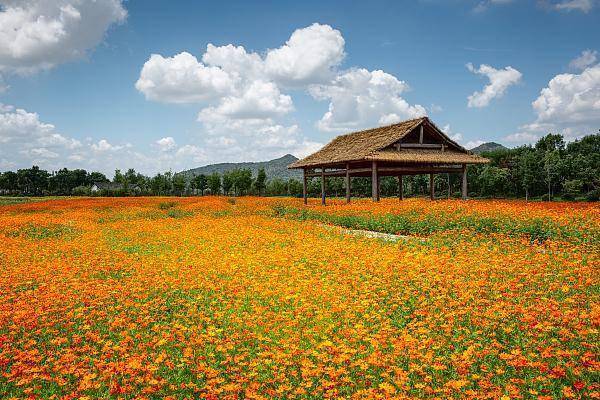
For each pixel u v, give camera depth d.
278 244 13.90
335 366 5.47
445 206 18.19
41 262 11.87
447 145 26.86
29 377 5.27
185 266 10.89
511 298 7.46
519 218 14.20
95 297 8.54
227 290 8.89
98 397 5.00
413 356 5.44
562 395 4.62
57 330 6.95
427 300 7.66
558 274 8.43
